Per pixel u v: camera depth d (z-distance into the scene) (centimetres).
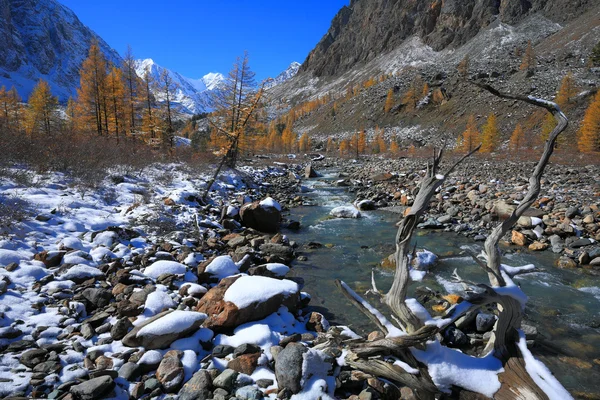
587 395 428
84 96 2830
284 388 377
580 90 6012
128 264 689
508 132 5900
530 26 14612
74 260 633
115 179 1272
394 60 19762
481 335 548
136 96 3050
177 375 388
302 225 1326
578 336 562
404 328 321
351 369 420
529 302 680
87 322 474
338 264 900
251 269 729
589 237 990
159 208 1073
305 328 556
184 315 471
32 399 334
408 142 7812
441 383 296
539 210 1169
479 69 9894
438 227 1227
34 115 3328
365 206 1600
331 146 8775
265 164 3694
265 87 2388
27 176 1039
